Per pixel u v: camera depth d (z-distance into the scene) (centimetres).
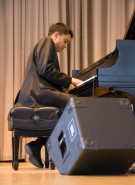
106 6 579
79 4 572
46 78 326
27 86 327
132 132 192
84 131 186
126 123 194
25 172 271
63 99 317
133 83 303
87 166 197
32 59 335
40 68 324
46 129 310
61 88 337
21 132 310
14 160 309
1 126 559
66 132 203
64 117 205
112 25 570
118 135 189
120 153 189
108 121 192
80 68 573
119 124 192
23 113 309
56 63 335
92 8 575
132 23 319
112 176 193
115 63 304
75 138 190
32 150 339
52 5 568
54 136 223
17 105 324
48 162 344
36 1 566
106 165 199
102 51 574
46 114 311
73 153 193
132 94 303
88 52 578
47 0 569
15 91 563
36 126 310
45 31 568
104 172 206
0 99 562
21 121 308
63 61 563
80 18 575
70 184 151
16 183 164
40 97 321
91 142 184
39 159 340
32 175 228
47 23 568
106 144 185
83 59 569
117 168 204
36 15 566
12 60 564
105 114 194
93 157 188
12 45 565
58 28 363
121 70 302
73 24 572
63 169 212
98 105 196
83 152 183
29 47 566
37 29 565
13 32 568
